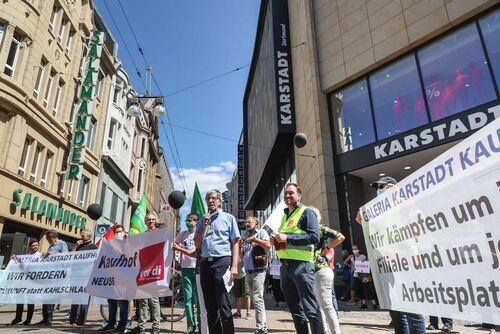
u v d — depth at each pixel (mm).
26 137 15508
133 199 32469
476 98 10680
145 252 5207
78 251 6977
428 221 2664
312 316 3607
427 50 12250
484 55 10695
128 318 6184
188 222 6352
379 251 3436
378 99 13508
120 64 26391
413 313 2963
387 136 12922
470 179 2240
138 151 34750
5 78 13703
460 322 7051
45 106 16953
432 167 2621
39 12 15867
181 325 7016
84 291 6609
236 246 4395
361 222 3889
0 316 8938
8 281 7293
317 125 14922
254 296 5750
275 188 28109
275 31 21219
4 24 14227
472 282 2209
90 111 19438
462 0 11180
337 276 12727
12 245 13781
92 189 21953
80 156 18297
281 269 3959
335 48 15266
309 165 16125
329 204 13672
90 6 21203
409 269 2900
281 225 4246
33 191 15375
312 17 16641
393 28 13078
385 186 3703
